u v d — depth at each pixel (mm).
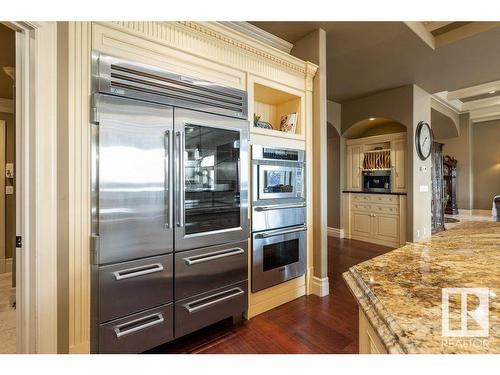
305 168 2797
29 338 1374
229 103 2168
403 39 3023
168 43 1870
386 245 4898
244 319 2285
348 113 5398
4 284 3014
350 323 2229
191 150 1962
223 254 2086
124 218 1636
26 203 1382
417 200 4578
